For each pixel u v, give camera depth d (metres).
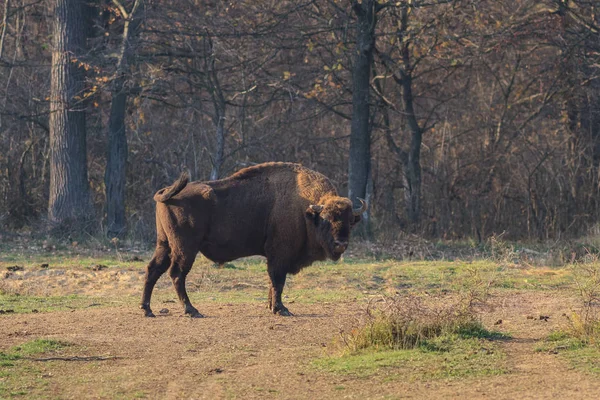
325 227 32.12
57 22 72.50
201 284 44.44
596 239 62.75
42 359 25.27
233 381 22.45
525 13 80.38
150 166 84.94
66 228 70.00
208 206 32.94
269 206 33.41
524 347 25.42
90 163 86.62
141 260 57.12
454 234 79.44
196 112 85.25
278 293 33.41
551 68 81.06
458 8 74.00
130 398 21.02
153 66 77.25
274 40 76.81
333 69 74.31
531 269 48.25
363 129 74.06
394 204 86.38
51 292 43.25
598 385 20.62
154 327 30.30
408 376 22.22
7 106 82.12
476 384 21.23
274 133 84.81
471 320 27.50
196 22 73.31
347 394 20.78
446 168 83.81
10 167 81.44
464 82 90.00
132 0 76.56
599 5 76.38
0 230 71.25
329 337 28.28
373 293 40.84
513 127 85.19
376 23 73.81
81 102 72.44
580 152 78.50
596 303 34.00
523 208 80.44
